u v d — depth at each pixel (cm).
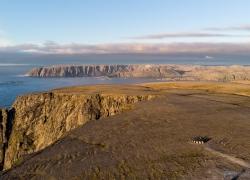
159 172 2400
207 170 2411
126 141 3228
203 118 4441
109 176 2358
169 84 13938
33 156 2930
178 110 5131
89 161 2653
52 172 2452
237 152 2844
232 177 2281
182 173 2364
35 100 12150
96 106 10256
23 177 2402
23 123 11912
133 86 13562
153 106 5512
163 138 3334
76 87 13462
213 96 7969
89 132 3634
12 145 11675
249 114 4891
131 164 2573
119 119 4331
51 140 10794
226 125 3994
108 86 13600
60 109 11131
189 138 3322
